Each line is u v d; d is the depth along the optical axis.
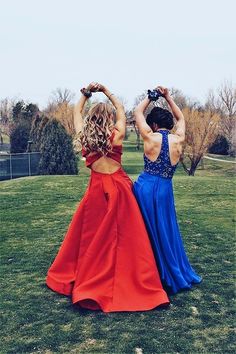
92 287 4.23
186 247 6.40
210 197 11.68
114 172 4.52
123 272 4.29
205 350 3.46
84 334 3.74
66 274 4.65
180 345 3.53
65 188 13.70
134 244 4.32
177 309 4.19
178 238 4.81
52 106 70.19
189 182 15.02
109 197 4.38
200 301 4.38
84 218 4.49
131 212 4.39
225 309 4.20
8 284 4.95
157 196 4.52
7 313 4.18
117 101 4.66
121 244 4.34
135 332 3.75
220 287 4.76
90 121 4.48
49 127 26.16
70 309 4.23
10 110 68.25
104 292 4.23
